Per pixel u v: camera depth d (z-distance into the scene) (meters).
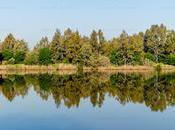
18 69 117.88
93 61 119.31
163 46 137.38
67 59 125.25
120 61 127.75
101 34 145.25
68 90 53.59
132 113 34.34
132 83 64.69
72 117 32.47
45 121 30.67
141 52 129.50
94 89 54.97
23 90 53.88
